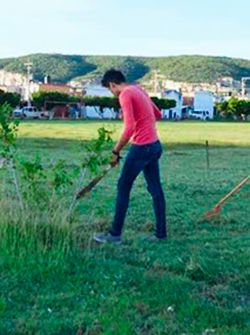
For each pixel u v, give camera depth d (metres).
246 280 6.68
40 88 109.00
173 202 11.48
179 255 7.61
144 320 5.53
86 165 8.27
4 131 8.04
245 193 12.86
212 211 9.81
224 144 34.47
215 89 154.00
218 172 17.61
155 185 8.41
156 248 7.96
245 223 9.72
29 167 7.99
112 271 6.78
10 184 9.00
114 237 8.11
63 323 5.38
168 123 71.19
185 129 54.84
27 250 7.00
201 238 8.61
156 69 162.00
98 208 10.23
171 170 18.00
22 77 140.25
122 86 8.27
